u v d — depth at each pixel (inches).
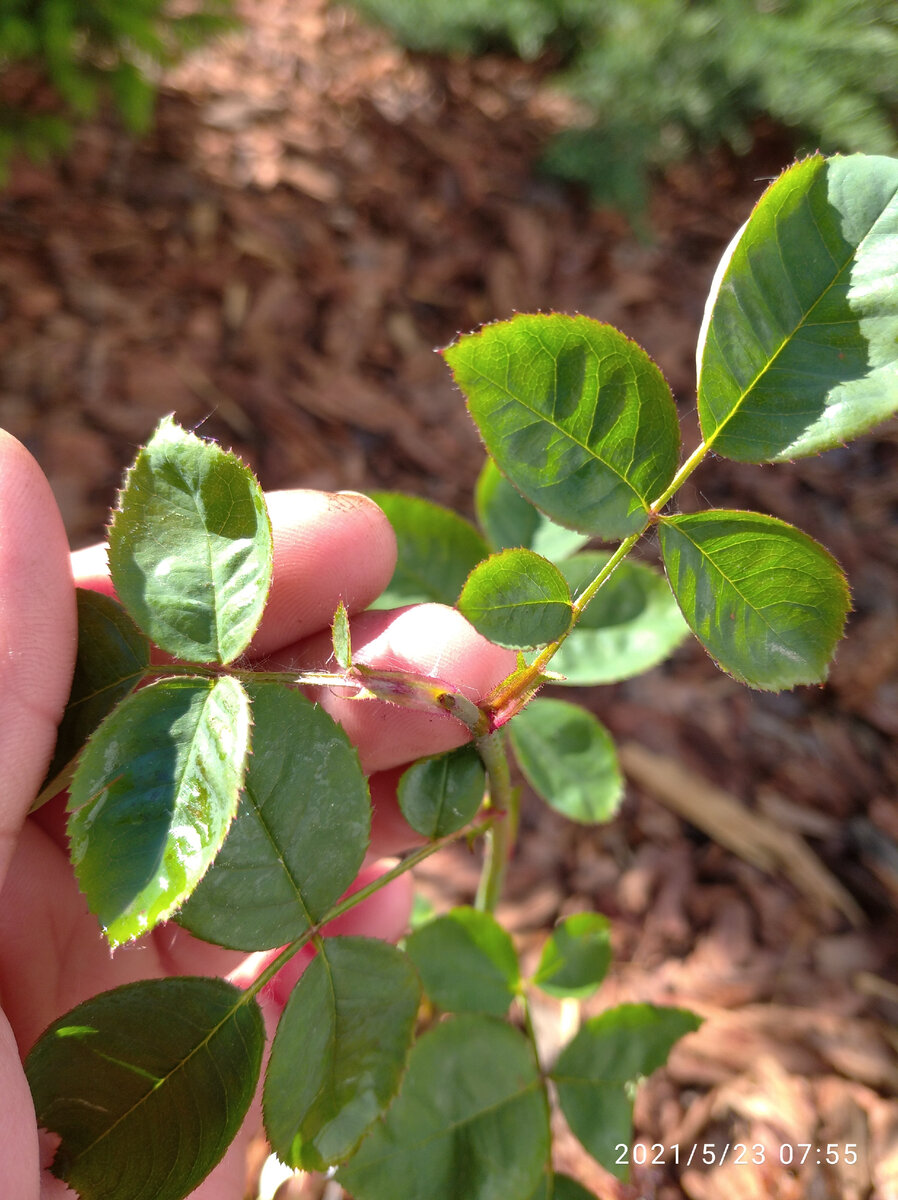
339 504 6.8
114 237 16.4
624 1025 6.9
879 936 11.5
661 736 13.3
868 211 3.8
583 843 12.4
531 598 4.2
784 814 12.7
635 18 20.6
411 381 16.7
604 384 4.0
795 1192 9.2
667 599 7.1
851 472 16.3
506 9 21.9
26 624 4.8
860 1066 10.2
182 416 15.0
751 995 10.9
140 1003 4.1
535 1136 6.3
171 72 18.1
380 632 6.4
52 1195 4.9
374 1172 5.9
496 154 20.5
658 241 20.1
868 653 14.0
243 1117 4.2
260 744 4.3
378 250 18.2
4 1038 4.7
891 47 18.5
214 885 4.3
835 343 3.8
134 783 3.9
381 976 4.6
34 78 16.0
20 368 14.6
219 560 4.4
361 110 20.3
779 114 19.2
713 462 16.2
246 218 17.5
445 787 5.4
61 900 6.8
